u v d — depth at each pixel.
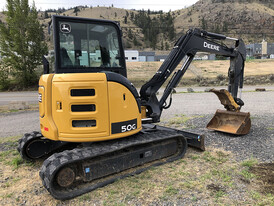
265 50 87.81
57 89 3.82
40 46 32.34
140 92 5.81
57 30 4.07
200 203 3.39
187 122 8.63
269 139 6.22
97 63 4.43
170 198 3.54
